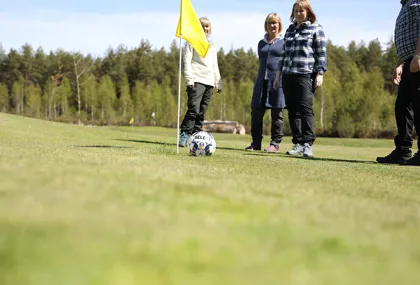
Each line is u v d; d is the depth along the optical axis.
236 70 70.69
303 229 1.55
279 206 1.95
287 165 4.64
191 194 2.04
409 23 5.94
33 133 8.52
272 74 7.95
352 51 66.50
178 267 1.07
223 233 1.39
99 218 1.42
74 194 1.77
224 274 1.05
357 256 1.29
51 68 64.75
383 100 31.31
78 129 10.29
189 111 7.48
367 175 4.05
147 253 1.14
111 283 0.94
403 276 1.15
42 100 60.44
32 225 1.28
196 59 7.47
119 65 68.50
